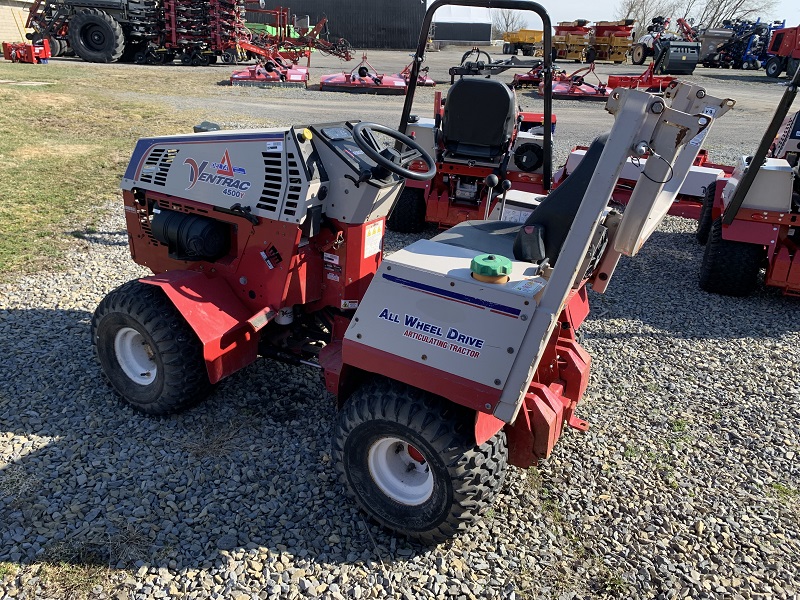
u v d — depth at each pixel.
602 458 3.54
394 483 2.81
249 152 3.32
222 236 3.52
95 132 11.23
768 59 27.39
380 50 43.84
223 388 3.90
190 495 3.02
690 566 2.82
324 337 3.78
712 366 4.69
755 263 5.78
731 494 3.31
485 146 6.43
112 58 21.94
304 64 27.89
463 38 49.59
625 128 2.15
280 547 2.75
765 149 5.20
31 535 2.73
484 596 2.59
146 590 2.51
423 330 2.56
